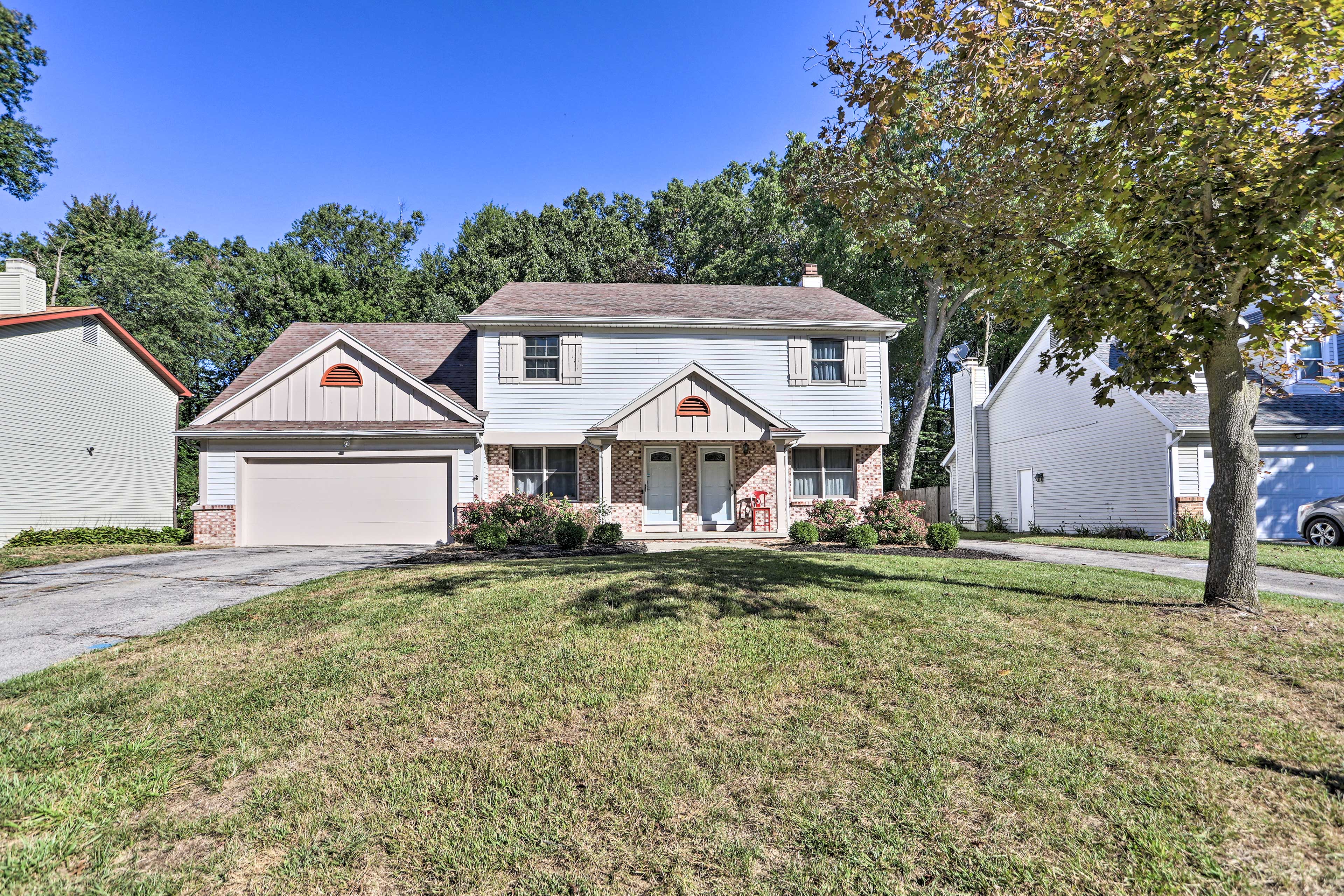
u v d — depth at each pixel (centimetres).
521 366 1628
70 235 3419
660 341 1670
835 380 1711
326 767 368
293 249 3769
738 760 366
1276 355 771
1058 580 801
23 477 1608
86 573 978
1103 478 1820
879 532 1431
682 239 4128
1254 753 362
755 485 1667
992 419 2433
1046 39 571
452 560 1066
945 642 539
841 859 283
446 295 3656
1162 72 529
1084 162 590
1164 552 1276
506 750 384
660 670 493
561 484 1644
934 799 323
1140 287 623
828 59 635
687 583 746
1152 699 432
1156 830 295
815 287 2056
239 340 3275
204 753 385
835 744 381
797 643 543
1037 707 421
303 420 1538
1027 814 310
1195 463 1580
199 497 1498
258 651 558
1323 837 289
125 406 1972
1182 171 577
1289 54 540
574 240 4022
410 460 1546
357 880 278
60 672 514
